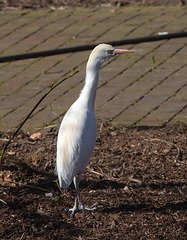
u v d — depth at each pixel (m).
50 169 9.44
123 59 14.96
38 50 15.77
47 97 12.93
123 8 19.19
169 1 19.47
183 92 12.72
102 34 16.61
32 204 8.16
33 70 14.67
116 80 13.66
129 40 13.36
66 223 7.64
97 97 12.76
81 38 16.45
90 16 18.48
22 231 7.39
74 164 7.59
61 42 16.27
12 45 16.34
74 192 8.67
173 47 15.47
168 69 14.06
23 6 19.95
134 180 8.85
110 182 8.92
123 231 7.35
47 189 8.76
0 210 7.91
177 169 9.24
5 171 9.23
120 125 11.26
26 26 17.89
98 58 8.04
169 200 8.19
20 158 9.82
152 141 10.35
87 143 7.78
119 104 12.30
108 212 7.91
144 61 14.70
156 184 8.76
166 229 7.34
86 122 7.84
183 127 10.89
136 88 13.12
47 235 7.29
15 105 12.62
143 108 12.03
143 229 7.37
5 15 19.12
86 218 7.77
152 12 18.45
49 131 11.13
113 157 9.78
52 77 14.09
